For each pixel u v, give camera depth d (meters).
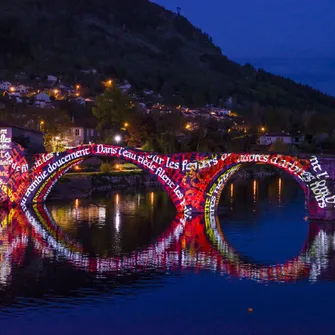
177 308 37.19
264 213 78.44
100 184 115.50
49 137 136.38
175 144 149.62
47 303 38.00
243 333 33.34
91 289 40.97
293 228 65.31
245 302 38.41
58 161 80.06
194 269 46.44
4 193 81.44
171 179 73.81
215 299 39.00
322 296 39.62
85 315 35.84
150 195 104.25
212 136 160.00
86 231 63.41
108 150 75.75
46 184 84.06
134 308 37.22
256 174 167.75
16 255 51.28
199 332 33.44
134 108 161.25
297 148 192.38
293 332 33.50
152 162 74.12
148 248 54.53
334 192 69.56
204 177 73.50
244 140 173.38
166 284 42.22
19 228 64.62
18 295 39.66
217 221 70.81
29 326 34.09
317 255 51.53
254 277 44.09
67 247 54.84
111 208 83.69
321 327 34.22
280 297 39.41
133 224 68.44
